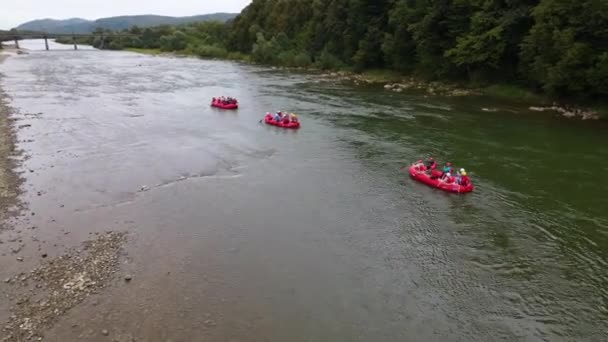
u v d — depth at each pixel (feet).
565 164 94.27
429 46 200.13
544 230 67.92
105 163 94.79
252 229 67.05
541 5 143.74
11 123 127.24
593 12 124.98
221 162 97.45
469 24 184.24
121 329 45.03
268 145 110.52
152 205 74.59
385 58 231.09
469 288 54.24
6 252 58.75
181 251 60.18
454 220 71.41
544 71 144.56
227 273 55.42
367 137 116.67
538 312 50.16
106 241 62.23
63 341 43.21
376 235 66.44
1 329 44.60
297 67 295.89
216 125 130.72
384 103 162.09
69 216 69.77
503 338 46.16
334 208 75.20
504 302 51.78
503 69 179.22
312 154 103.60
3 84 206.69
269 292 52.08
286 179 87.97
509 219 71.56
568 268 58.34
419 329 47.03
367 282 54.90
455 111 146.41
